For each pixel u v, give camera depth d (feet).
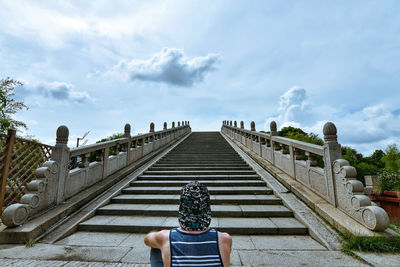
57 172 14.69
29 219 12.17
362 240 9.72
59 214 13.26
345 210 12.35
